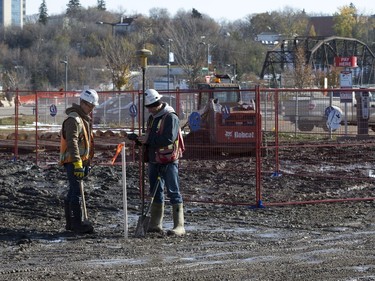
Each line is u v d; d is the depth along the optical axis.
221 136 36.00
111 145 39.97
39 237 18.58
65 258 15.92
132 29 183.12
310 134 44.00
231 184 28.58
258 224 20.52
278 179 29.78
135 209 23.11
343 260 15.66
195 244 17.56
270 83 112.88
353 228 19.84
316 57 129.25
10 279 13.91
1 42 180.38
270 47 171.88
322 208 23.25
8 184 28.08
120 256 16.11
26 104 88.94
